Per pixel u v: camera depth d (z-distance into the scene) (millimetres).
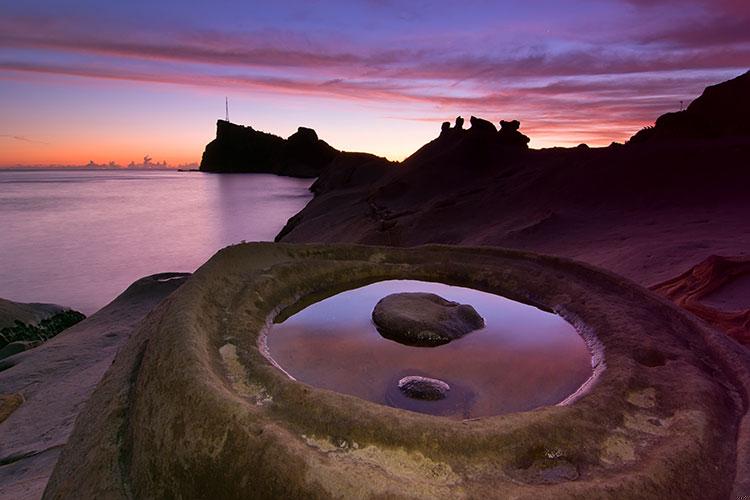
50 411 8289
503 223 19766
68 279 28938
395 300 5398
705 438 3113
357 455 2902
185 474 3131
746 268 7543
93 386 8984
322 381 4066
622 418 3324
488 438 2961
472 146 36156
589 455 2994
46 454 6363
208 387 3354
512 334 4930
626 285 5367
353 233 27156
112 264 32875
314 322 5160
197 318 4301
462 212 23422
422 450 2902
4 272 30516
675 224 13328
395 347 4656
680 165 18172
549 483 2793
